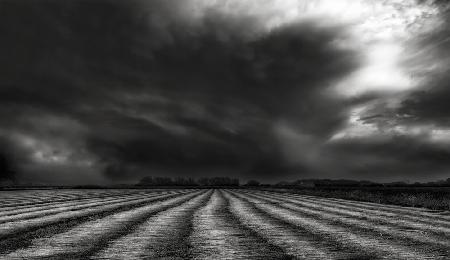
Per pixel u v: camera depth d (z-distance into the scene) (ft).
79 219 69.05
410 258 32.89
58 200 144.66
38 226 58.90
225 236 46.65
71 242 42.98
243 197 160.56
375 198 131.03
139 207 100.83
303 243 40.98
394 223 58.23
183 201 131.13
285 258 33.55
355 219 64.80
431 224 56.59
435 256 33.68
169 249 38.27
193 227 56.03
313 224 58.23
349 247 38.29
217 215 75.51
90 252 37.09
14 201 138.92
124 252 36.96
